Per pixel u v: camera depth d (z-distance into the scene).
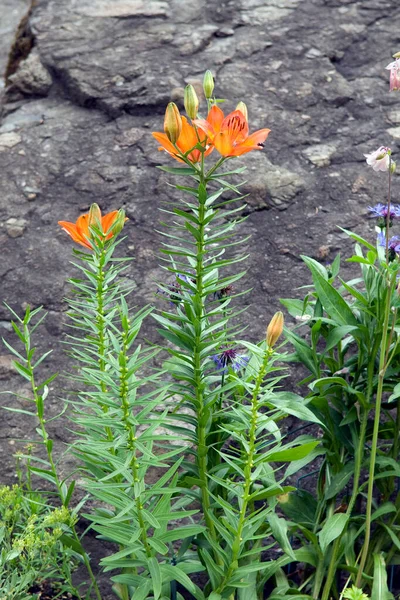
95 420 2.97
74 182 5.87
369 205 5.56
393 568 4.03
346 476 3.76
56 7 7.31
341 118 6.19
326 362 3.89
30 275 5.35
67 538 3.52
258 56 6.66
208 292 3.20
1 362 4.92
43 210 5.73
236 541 3.16
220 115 2.89
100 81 6.45
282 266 5.27
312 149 5.96
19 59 6.98
